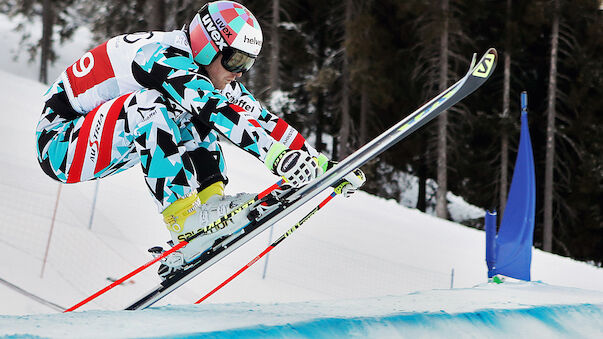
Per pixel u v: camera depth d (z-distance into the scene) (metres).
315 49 51.56
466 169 49.59
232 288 16.09
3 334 3.12
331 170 4.91
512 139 48.50
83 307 12.32
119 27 45.97
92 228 17.31
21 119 30.34
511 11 47.03
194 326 3.54
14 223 16.00
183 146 5.05
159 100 4.96
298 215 24.20
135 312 3.91
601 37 46.38
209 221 4.91
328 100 51.53
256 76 46.78
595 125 48.59
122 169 5.38
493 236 14.97
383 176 52.34
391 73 48.59
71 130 5.24
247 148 4.79
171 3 40.91
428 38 44.16
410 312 4.44
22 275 13.06
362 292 17.22
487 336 4.61
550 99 46.69
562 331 5.09
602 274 25.78
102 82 5.08
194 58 5.20
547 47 50.03
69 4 62.62
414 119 4.92
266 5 46.75
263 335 3.52
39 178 20.66
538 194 50.41
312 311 4.41
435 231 27.38
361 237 22.89
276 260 18.69
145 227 18.62
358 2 48.50
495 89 50.84
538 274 24.12
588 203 49.00
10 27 75.12
